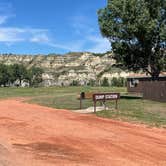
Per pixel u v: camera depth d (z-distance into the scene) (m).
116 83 119.31
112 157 12.03
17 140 14.59
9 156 11.49
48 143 14.12
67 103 33.78
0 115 23.22
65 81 168.62
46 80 166.25
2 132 16.55
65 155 12.12
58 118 21.80
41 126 18.44
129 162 11.43
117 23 43.28
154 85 39.25
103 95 26.33
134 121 21.27
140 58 44.84
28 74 137.62
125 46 43.94
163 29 42.25
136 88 58.56
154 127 19.34
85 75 171.38
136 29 41.66
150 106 31.12
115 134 16.52
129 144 14.30
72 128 17.91
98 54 190.25
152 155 12.55
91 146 13.71
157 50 44.28
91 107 28.12
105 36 44.09
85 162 11.26
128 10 42.38
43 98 42.38
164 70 45.62
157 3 43.09
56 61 194.12
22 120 20.72
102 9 44.12
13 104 33.03
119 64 46.22
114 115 23.59
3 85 132.75
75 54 197.75
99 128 18.16
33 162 10.98
